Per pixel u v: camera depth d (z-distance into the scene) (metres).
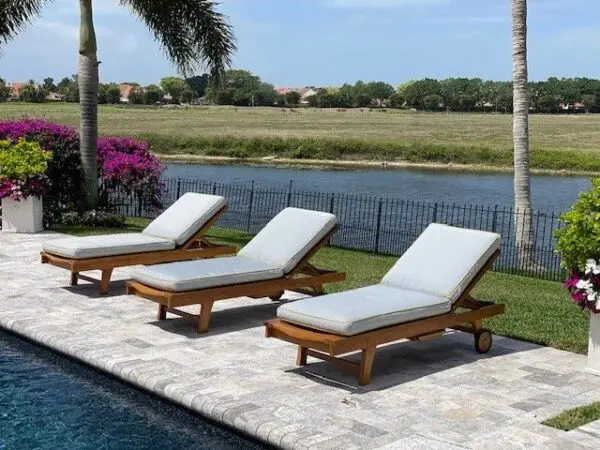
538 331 7.70
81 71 14.59
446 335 7.53
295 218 8.45
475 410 5.30
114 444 5.03
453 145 48.75
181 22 15.04
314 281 8.13
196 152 47.38
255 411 5.16
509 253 14.91
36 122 15.43
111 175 16.23
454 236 7.17
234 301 8.73
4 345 7.15
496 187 32.41
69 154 14.96
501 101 116.62
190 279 7.06
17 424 5.33
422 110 119.88
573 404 5.47
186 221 9.36
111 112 82.56
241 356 6.52
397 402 5.45
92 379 6.26
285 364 6.33
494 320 8.15
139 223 15.55
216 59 15.34
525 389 5.82
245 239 14.39
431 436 4.73
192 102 117.94
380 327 5.94
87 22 14.48
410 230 17.94
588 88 113.00
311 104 122.06
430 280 6.77
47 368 6.52
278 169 39.41
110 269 8.70
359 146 47.41
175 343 6.86
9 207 13.27
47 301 8.30
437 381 5.99
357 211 23.22
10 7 14.38
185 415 5.50
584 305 6.13
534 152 46.22
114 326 7.36
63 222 14.55
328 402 5.41
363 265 11.77
